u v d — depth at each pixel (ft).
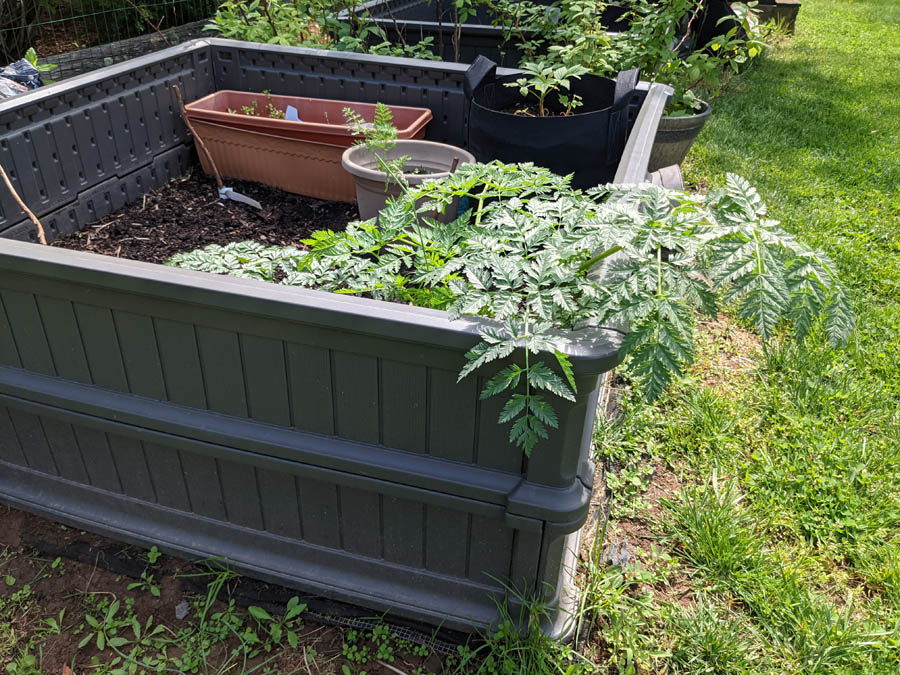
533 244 5.15
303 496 5.89
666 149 11.80
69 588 6.41
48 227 9.50
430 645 5.97
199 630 6.06
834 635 6.10
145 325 5.48
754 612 6.45
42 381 6.15
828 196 14.73
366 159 10.30
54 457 6.67
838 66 25.32
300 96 11.84
